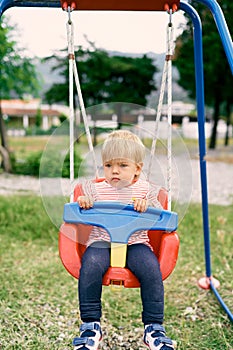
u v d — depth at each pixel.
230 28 6.37
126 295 2.78
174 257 1.77
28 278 2.97
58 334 2.30
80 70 7.18
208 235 2.76
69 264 1.76
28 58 6.31
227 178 7.42
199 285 2.88
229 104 10.48
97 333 1.65
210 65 8.00
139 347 2.21
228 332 2.36
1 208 4.53
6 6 1.98
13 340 2.23
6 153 7.24
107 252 1.75
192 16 2.23
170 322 2.45
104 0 1.86
